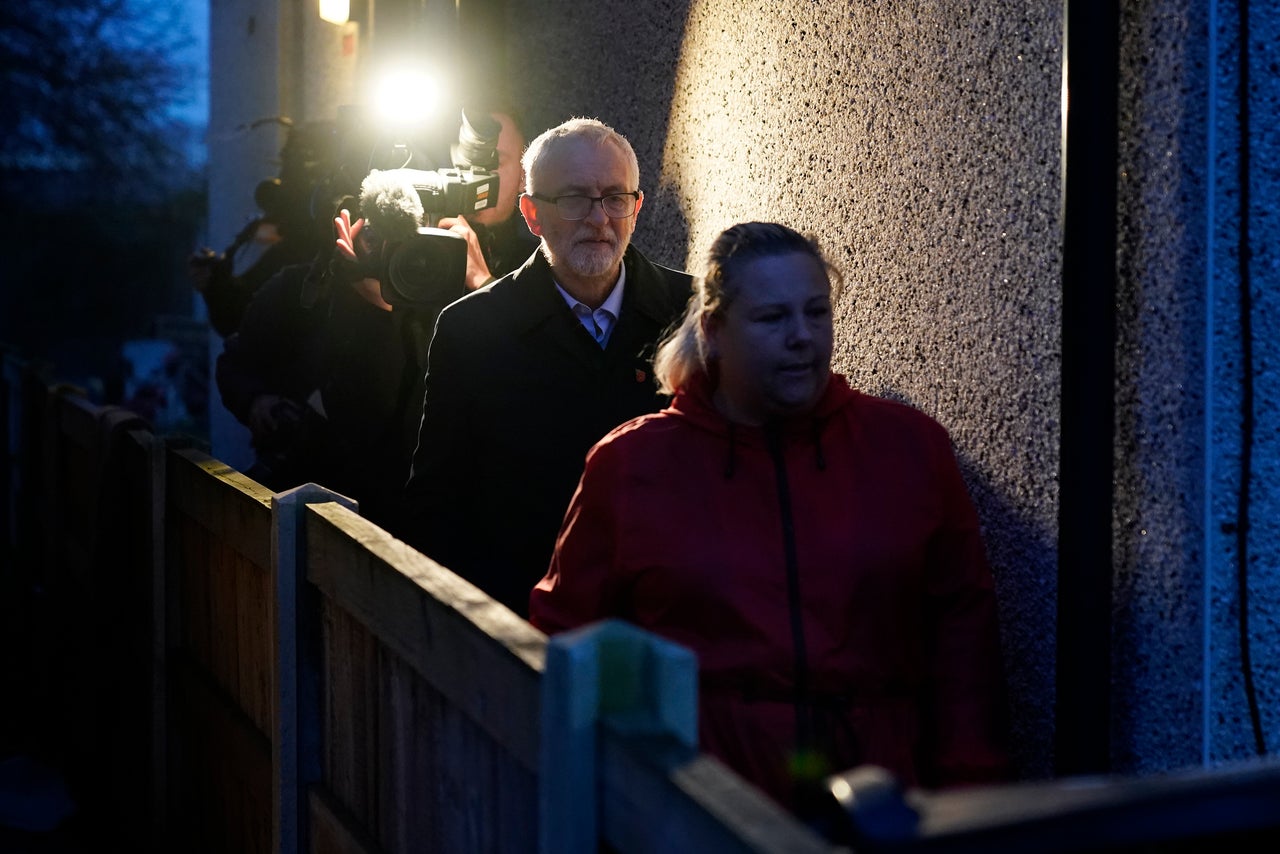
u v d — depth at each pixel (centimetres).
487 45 487
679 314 315
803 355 217
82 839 450
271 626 298
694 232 359
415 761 225
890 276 275
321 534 273
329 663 276
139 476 439
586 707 156
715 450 224
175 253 2605
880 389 280
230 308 534
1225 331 204
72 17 2269
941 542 226
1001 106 239
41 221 2500
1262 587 207
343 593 258
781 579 216
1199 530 206
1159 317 209
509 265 386
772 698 213
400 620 225
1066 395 214
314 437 377
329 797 275
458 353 305
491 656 185
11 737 544
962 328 253
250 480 347
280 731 286
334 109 667
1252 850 120
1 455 806
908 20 264
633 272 313
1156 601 212
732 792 133
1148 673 213
